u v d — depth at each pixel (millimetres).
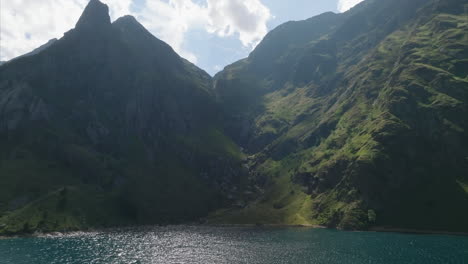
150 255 129625
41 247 142875
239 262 119875
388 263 116750
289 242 160250
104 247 144500
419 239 165375
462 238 167375
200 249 142500
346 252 135250
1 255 126250
